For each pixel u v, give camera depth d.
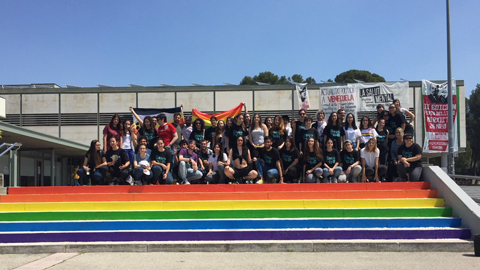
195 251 6.62
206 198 8.40
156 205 8.12
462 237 6.89
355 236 6.93
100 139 26.03
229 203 8.05
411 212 7.66
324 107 22.69
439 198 8.09
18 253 6.67
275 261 5.89
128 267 5.61
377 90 22.67
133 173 9.26
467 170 60.38
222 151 9.58
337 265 5.62
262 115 25.73
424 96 23.70
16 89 26.45
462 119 24.33
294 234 6.96
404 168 8.99
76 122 26.23
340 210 7.66
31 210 8.16
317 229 7.13
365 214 7.64
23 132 15.16
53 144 18.91
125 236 7.03
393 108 10.02
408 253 6.38
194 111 15.53
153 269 5.48
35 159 22.53
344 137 9.99
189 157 9.76
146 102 26.06
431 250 6.53
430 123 23.48
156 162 9.07
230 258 6.11
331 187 8.73
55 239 7.05
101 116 26.19
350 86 22.45
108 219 7.71
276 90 25.75
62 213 7.75
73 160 28.09
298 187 8.74
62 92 26.41
